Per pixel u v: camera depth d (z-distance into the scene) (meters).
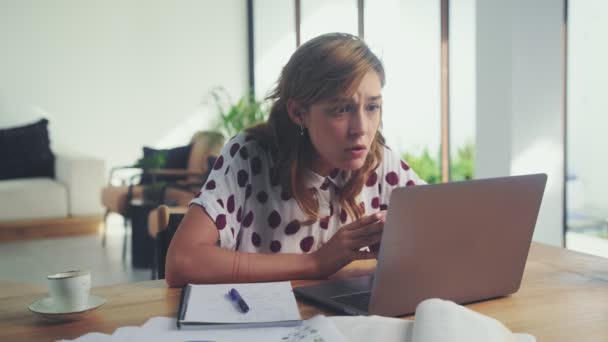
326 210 1.29
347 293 1.00
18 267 3.91
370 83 1.09
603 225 3.50
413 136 4.30
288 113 1.21
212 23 6.21
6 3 5.38
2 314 0.93
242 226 1.26
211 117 6.23
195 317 0.85
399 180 1.40
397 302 0.89
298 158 1.24
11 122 5.46
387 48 4.53
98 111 5.75
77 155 5.27
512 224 0.94
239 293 0.96
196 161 4.82
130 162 5.90
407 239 0.85
